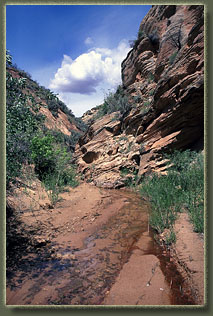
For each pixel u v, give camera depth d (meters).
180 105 8.27
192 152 7.88
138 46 16.22
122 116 13.79
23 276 2.94
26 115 3.65
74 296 2.53
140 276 2.88
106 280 2.84
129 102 14.46
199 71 7.99
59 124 28.72
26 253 3.57
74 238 4.23
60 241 4.09
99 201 6.88
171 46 11.95
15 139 3.94
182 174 6.80
